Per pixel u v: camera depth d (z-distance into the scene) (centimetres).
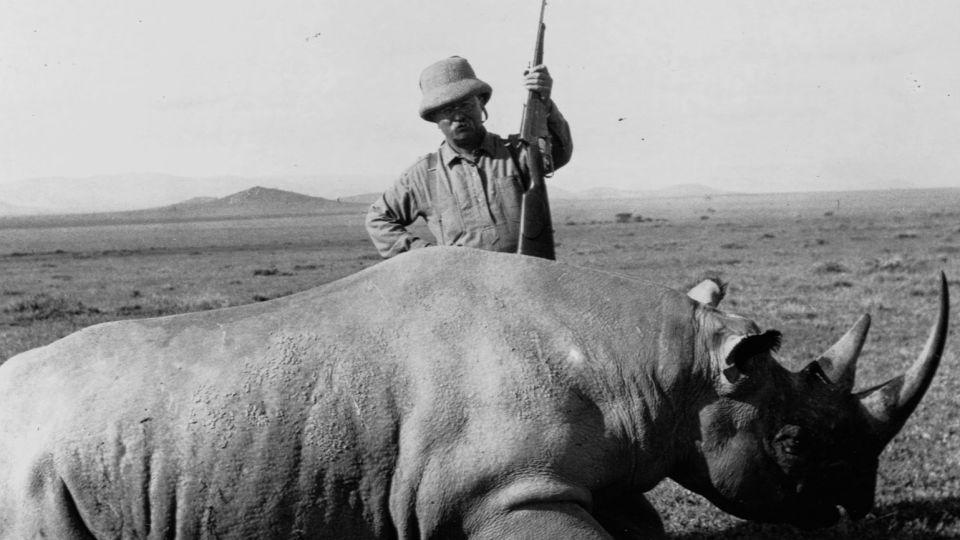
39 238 10381
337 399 417
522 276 458
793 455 461
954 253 3284
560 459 417
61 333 1770
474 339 431
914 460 788
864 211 9762
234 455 410
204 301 2331
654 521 508
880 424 464
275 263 4181
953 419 917
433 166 555
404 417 418
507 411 417
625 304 462
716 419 458
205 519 412
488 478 410
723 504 479
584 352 441
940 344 451
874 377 1156
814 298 1977
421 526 417
